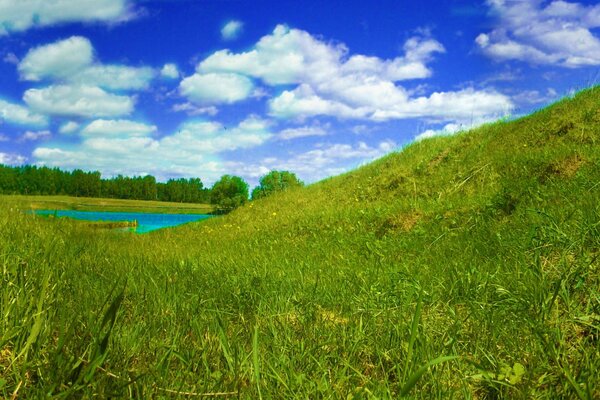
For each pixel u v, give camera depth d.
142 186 74.62
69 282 3.07
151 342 2.24
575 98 11.38
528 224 4.68
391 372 2.19
